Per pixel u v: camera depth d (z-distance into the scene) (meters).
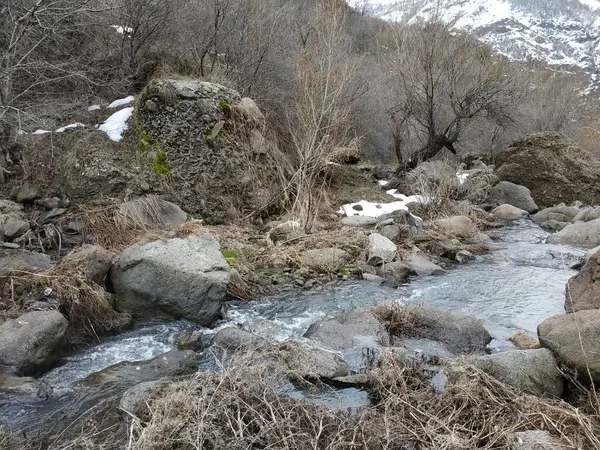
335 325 5.77
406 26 14.48
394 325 5.91
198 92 10.09
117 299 6.20
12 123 8.88
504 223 11.95
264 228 9.45
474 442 3.54
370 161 15.98
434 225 10.33
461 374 4.27
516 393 4.10
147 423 3.74
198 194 9.55
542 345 4.68
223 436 3.61
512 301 7.04
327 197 11.54
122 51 11.48
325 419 3.86
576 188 14.07
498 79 13.67
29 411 4.34
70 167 8.95
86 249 6.39
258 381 4.13
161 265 6.17
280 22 12.92
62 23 10.19
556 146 14.65
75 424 4.16
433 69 13.58
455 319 5.88
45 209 8.64
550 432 3.65
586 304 5.66
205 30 12.30
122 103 10.82
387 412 3.91
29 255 6.44
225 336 5.39
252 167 10.28
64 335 5.24
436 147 13.99
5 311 5.36
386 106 15.32
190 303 6.12
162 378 4.65
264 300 6.96
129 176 9.02
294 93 12.08
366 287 7.45
